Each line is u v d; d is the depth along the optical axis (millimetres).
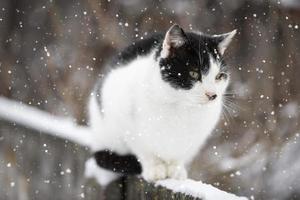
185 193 3770
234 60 7883
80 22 8562
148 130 4457
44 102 8336
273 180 6895
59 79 8164
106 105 4664
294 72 7754
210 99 4434
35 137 5504
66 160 5219
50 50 8664
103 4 8180
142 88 4422
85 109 7758
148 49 4809
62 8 8875
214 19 8078
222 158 7074
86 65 8109
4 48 9234
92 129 4945
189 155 4715
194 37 4688
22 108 5863
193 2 8125
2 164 5684
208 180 6902
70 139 5188
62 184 5234
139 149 4609
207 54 4559
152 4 8094
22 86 8820
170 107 4410
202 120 4512
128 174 4730
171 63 4453
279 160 6988
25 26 9344
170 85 4418
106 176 4828
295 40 7836
